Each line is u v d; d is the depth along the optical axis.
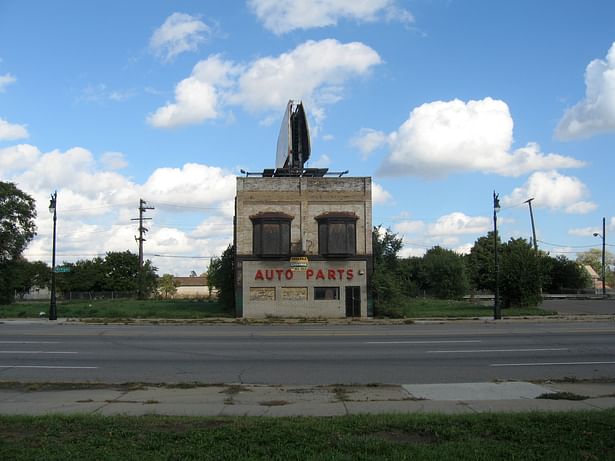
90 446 7.06
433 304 54.44
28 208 67.81
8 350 18.77
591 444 7.02
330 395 11.12
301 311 38.00
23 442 7.26
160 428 8.03
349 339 22.45
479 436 7.52
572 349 18.64
